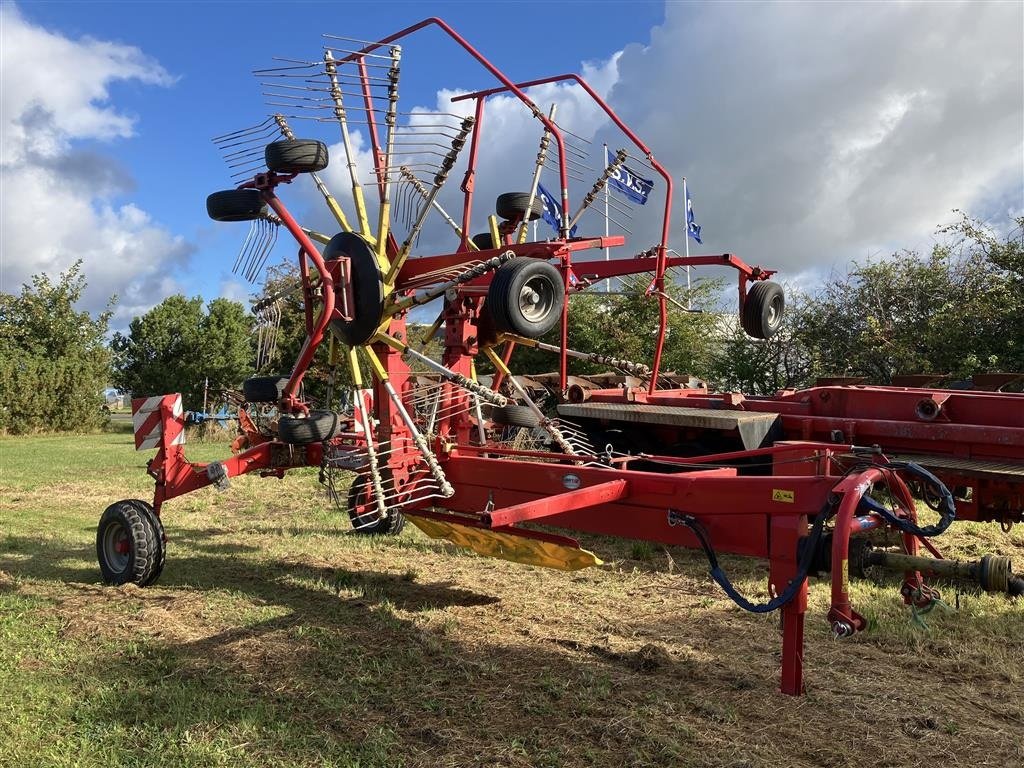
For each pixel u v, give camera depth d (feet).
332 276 17.62
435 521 17.21
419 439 17.17
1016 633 15.56
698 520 13.60
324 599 18.43
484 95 22.41
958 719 11.89
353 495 20.51
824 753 10.82
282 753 10.85
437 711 12.18
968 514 20.52
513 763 10.62
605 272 25.48
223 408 94.89
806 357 53.67
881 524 12.45
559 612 17.31
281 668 13.98
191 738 11.18
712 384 58.39
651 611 17.38
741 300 24.91
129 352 107.76
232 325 106.01
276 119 18.21
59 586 19.51
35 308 101.40
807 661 14.21
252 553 23.26
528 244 17.30
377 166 18.45
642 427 27.02
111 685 13.12
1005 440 19.79
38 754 10.74
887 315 51.11
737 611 17.34
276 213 17.07
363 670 13.89
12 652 14.67
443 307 19.72
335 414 18.76
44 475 43.47
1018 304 41.27
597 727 11.57
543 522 16.24
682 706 12.31
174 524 28.19
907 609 17.02
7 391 89.40
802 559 11.76
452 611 17.35
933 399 21.21
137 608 17.53
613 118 24.79
